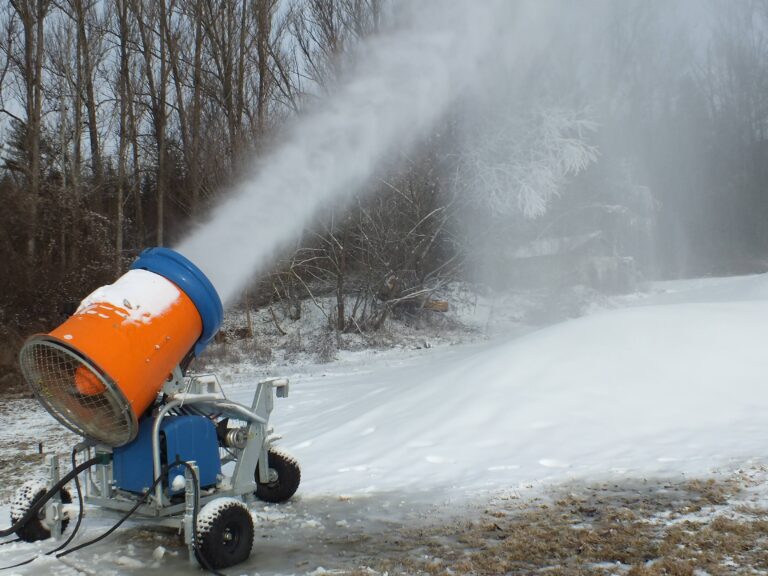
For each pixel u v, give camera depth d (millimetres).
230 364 21328
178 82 29234
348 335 24578
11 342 20094
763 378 8859
